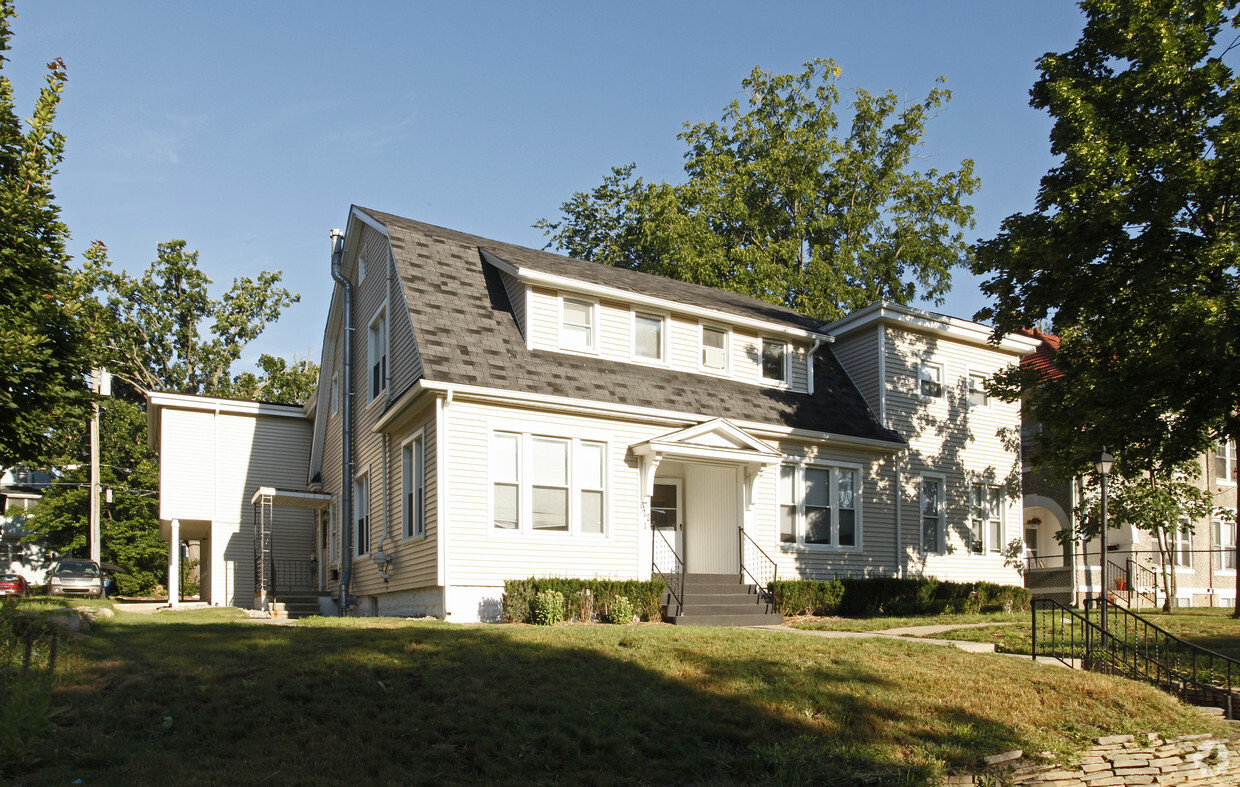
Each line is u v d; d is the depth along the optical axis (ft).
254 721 27.66
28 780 22.45
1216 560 106.42
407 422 64.59
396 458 67.46
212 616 65.31
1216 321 52.60
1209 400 57.57
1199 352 54.60
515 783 25.05
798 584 67.00
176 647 36.37
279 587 93.20
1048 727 35.06
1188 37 58.49
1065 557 94.22
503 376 60.39
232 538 93.45
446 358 59.31
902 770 28.96
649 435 66.03
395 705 29.86
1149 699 40.22
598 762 27.14
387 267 70.69
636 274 81.25
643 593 60.03
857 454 76.59
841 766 28.53
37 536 141.38
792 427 71.67
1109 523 79.56
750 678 35.73
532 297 65.46
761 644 42.22
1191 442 60.39
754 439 67.56
